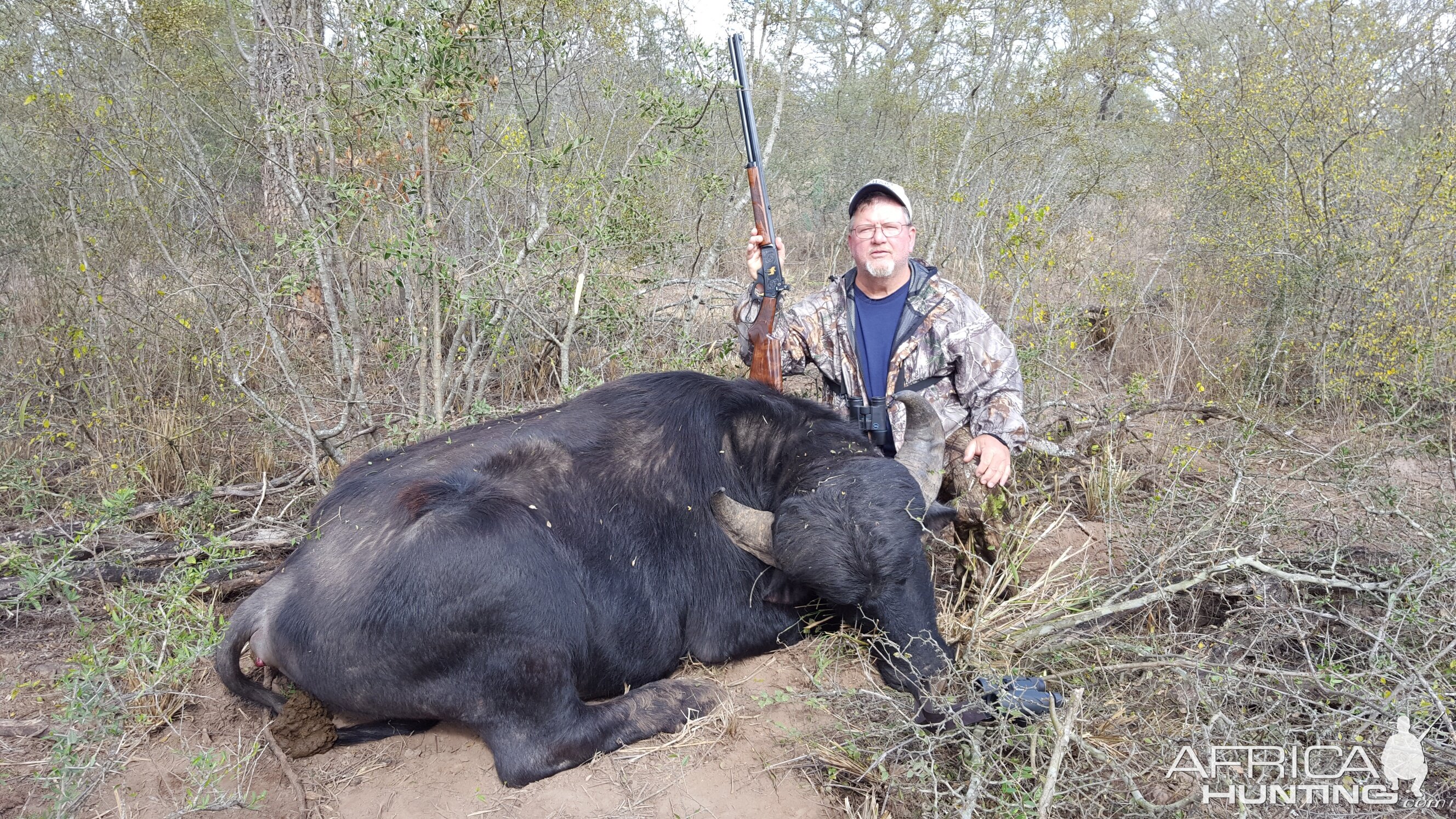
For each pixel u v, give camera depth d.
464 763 3.53
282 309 6.71
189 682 3.83
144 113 7.35
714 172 8.84
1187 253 10.34
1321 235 7.84
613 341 6.59
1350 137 7.98
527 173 5.94
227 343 5.53
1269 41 10.16
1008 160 10.68
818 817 3.22
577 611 3.50
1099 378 8.02
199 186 6.36
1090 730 3.37
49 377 6.53
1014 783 2.91
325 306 7.00
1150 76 11.91
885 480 3.53
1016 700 3.28
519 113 6.70
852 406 4.73
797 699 3.73
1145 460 6.25
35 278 7.75
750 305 4.82
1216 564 4.20
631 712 3.65
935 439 3.93
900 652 3.43
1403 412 6.34
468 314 5.41
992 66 11.79
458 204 5.88
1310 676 3.28
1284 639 3.96
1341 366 7.45
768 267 4.70
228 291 6.73
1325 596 4.24
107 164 6.88
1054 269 8.66
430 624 3.29
